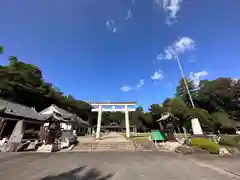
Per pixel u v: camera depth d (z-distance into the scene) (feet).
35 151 39.24
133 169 21.39
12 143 40.22
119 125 191.21
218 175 18.28
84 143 53.06
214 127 96.17
